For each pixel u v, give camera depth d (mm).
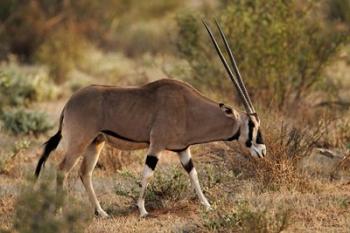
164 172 25516
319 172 26750
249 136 23438
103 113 23500
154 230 21641
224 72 37594
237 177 25156
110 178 28156
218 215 21719
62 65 55281
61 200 19047
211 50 38375
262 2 37062
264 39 36406
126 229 21844
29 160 31312
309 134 29328
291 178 24859
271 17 36656
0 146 32094
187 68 39562
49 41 59594
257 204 22812
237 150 26172
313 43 37438
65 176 23328
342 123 31875
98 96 23578
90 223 21312
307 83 37500
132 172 27000
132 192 24547
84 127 23453
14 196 25812
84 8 69625
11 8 63406
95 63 58781
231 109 23375
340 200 22891
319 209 22453
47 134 36094
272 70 36219
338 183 25531
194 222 22141
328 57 37656
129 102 23500
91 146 24125
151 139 23438
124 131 23578
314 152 28812
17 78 46281
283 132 26641
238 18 36844
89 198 23969
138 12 77188
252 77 36281
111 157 29734
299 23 36969
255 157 24156
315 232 20609
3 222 22969
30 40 63375
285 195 23641
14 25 63406
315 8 38344
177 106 23438
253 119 23438
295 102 36625
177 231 21344
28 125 35844
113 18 71438
